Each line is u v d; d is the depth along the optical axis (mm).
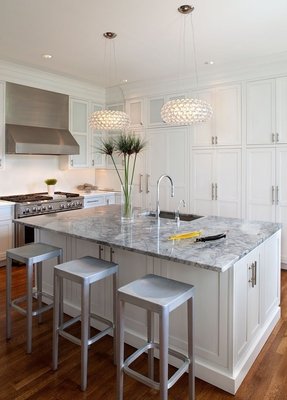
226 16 2906
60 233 2434
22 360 2211
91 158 5641
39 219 2953
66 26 3129
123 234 2352
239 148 4371
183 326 2117
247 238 2246
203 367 2006
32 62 4223
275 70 4016
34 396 1867
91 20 2996
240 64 4188
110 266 2129
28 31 3242
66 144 4914
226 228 2596
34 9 2787
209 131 4613
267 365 2158
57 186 5477
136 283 1864
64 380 2010
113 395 1882
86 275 1955
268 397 1863
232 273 1876
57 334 2105
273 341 2457
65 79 5004
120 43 3541
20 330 2619
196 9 2779
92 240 2211
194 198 4816
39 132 4691
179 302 1687
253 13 2854
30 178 5066
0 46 3660
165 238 2236
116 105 5645
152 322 2102
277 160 4090
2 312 2920
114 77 4902
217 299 1945
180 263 1919
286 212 4070
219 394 1895
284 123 4004
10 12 2844
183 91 4820
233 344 1905
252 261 2195
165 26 3121
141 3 2686
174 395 1886
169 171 5043
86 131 5504
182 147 4879
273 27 3135
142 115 5285
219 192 4582
